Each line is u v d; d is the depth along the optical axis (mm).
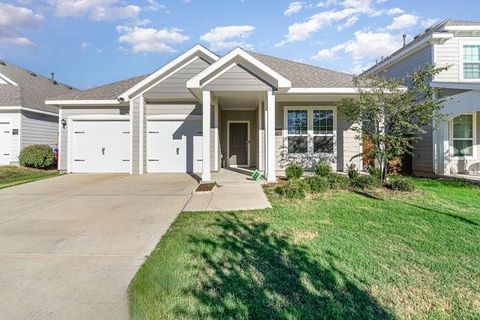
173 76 13461
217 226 5441
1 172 13984
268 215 6160
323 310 2926
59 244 4746
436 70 8742
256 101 13789
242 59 10141
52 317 2857
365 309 2953
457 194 8312
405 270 3736
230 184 9883
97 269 3865
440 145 12820
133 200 7816
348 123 13188
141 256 4262
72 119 13992
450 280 3500
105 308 2998
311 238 4809
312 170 13164
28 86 19547
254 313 2867
